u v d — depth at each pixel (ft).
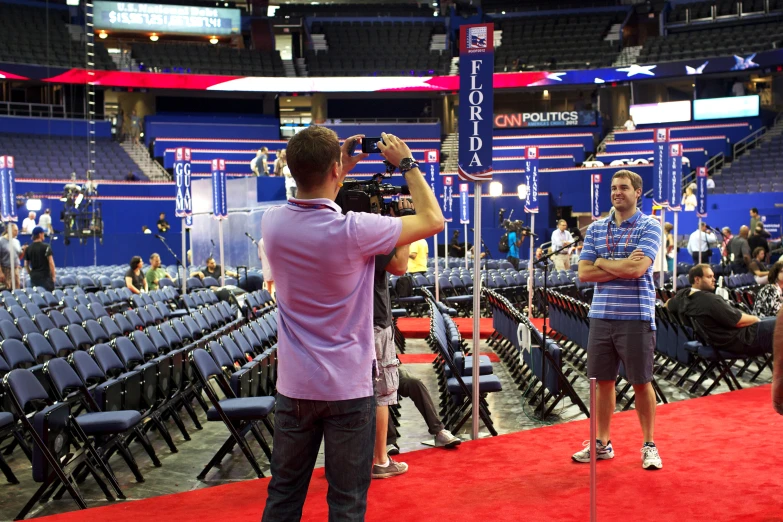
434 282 51.90
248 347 25.13
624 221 16.52
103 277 54.95
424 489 14.82
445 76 111.14
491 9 127.75
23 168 90.94
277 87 110.63
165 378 21.45
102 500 17.26
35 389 16.97
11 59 102.06
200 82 108.47
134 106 116.37
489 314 52.13
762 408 20.71
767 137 94.53
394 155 9.76
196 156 101.76
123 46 122.11
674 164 46.57
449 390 20.97
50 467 15.97
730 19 111.34
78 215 77.36
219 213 48.37
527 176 44.86
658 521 12.91
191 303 40.52
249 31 123.54
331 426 9.01
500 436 18.71
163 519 13.66
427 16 129.59
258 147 106.01
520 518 13.17
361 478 9.05
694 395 26.45
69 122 100.37
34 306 33.22
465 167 19.29
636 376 15.85
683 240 79.51
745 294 35.22
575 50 113.80
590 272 16.29
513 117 106.83
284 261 9.02
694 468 15.67
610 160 98.78
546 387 23.62
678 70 103.81
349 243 8.87
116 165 97.91
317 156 9.06
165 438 21.06
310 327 9.00
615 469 15.75
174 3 123.54
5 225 50.06
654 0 116.98
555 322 36.19
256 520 13.48
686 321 26.00
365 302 9.15
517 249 66.44
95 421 17.38
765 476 15.05
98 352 21.08
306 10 130.52
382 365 15.37
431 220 9.32
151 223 89.30
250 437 22.82
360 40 123.54
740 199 79.36
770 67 100.58
